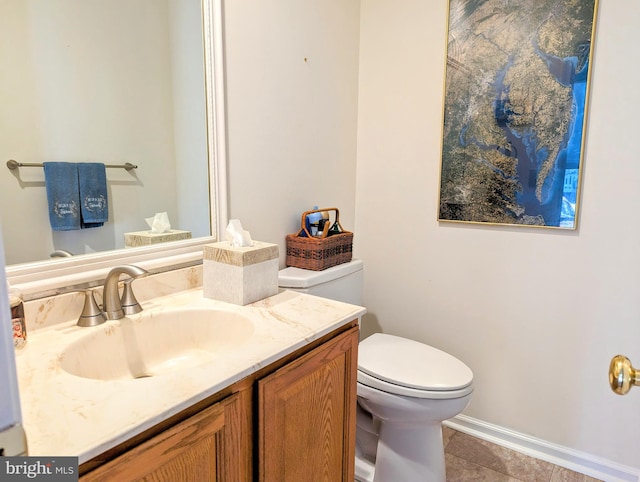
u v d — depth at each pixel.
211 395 0.74
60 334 0.91
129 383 0.72
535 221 1.62
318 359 0.99
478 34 1.65
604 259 1.52
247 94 1.41
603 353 1.56
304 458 0.98
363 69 1.98
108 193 1.11
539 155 1.59
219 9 1.27
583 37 1.46
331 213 1.88
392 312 2.03
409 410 1.36
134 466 0.62
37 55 0.97
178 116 1.25
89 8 1.06
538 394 1.70
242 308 1.11
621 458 1.57
